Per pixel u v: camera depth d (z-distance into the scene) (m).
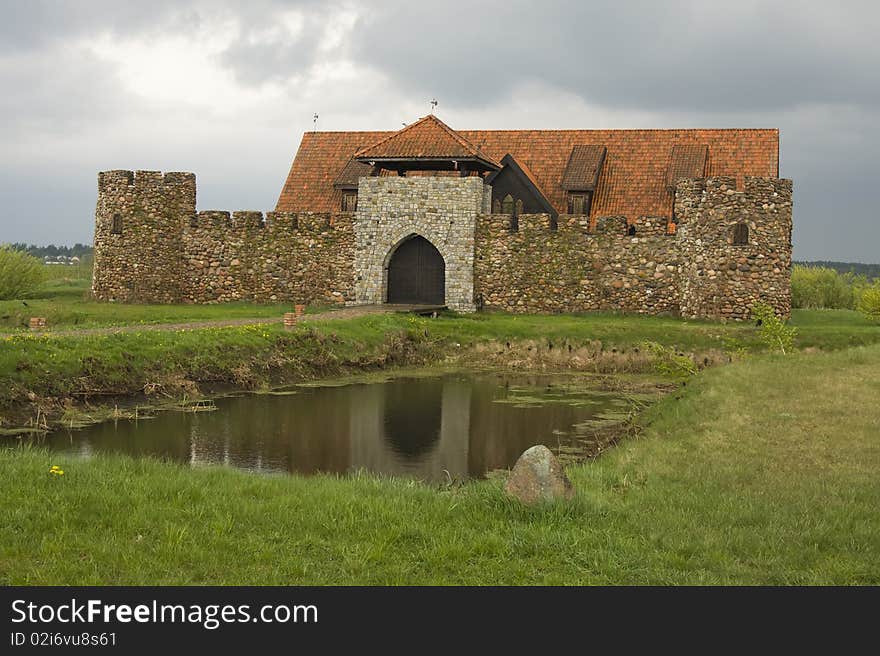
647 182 46.56
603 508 11.48
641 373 32.31
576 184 45.97
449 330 36.66
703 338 35.03
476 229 43.31
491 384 29.17
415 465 17.95
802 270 65.19
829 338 34.25
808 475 13.91
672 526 10.87
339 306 44.12
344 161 51.62
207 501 11.43
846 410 19.22
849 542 10.30
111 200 45.47
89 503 10.98
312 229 45.25
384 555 9.78
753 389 21.95
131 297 45.31
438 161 42.69
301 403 24.75
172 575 9.09
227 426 21.28
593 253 42.16
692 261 39.81
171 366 25.30
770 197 38.50
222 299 46.28
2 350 21.73
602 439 20.50
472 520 11.02
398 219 44.03
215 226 46.25
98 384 22.88
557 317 41.03
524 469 11.49
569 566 9.64
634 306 41.72
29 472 12.17
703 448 16.14
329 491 12.34
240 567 9.35
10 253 48.50
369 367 31.83
